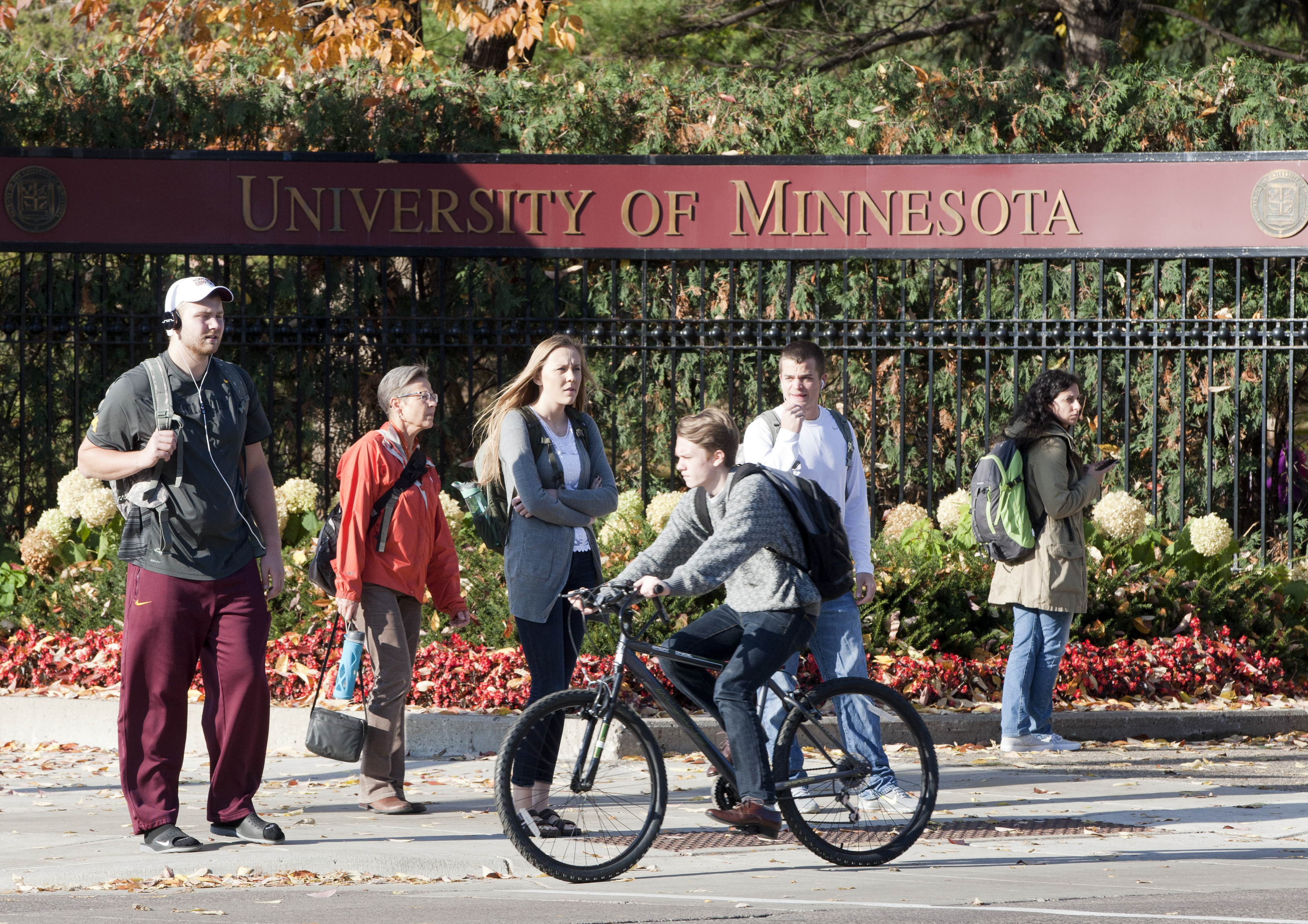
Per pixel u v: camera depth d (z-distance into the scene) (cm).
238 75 4228
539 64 5147
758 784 1881
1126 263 4166
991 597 2809
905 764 2231
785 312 4219
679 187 3894
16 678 3175
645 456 3922
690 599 3038
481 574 3195
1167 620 3431
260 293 4291
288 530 3534
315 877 1836
